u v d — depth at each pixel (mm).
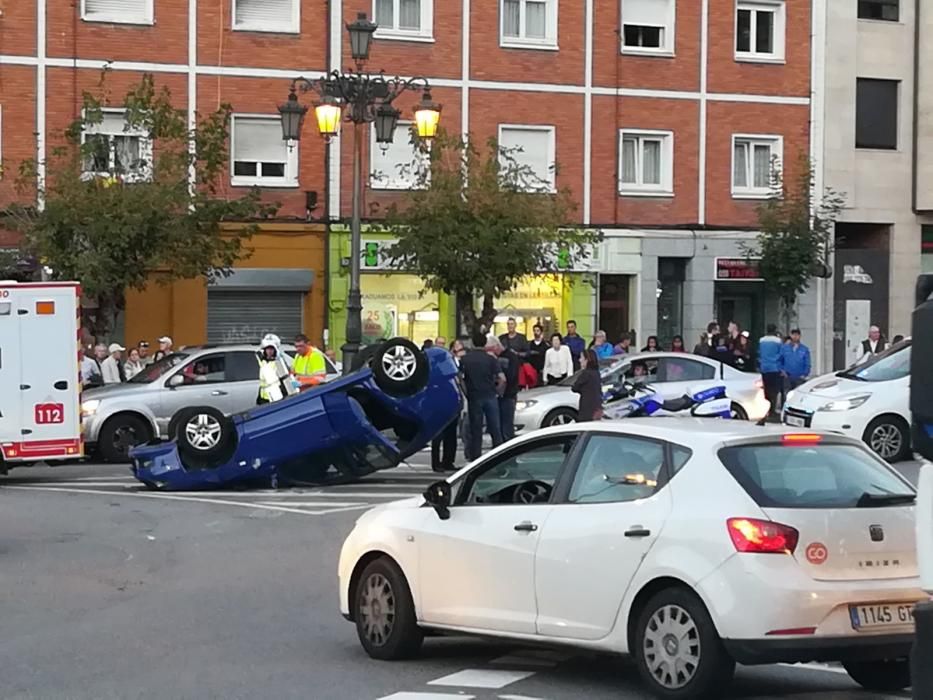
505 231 31609
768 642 8055
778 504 8312
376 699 8891
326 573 13938
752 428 8969
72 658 10266
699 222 38312
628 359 27516
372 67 35406
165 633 11219
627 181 38000
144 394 24422
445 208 31641
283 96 34781
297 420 19797
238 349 25188
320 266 35250
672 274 38562
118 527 16797
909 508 8602
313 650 10555
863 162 39812
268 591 13039
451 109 36094
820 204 38688
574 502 9094
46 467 24156
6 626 11508
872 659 8297
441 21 36000
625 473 8922
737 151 38938
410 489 20297
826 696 8969
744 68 38781
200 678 9578
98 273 28938
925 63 40188
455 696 8930
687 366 27578
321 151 35219
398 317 35906
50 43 32969
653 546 8500
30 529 16656
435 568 9719
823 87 39344
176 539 15953
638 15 38000
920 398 5887
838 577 8234
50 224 29141
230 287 34500
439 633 9922
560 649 9273
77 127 30109
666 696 8391
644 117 37875
